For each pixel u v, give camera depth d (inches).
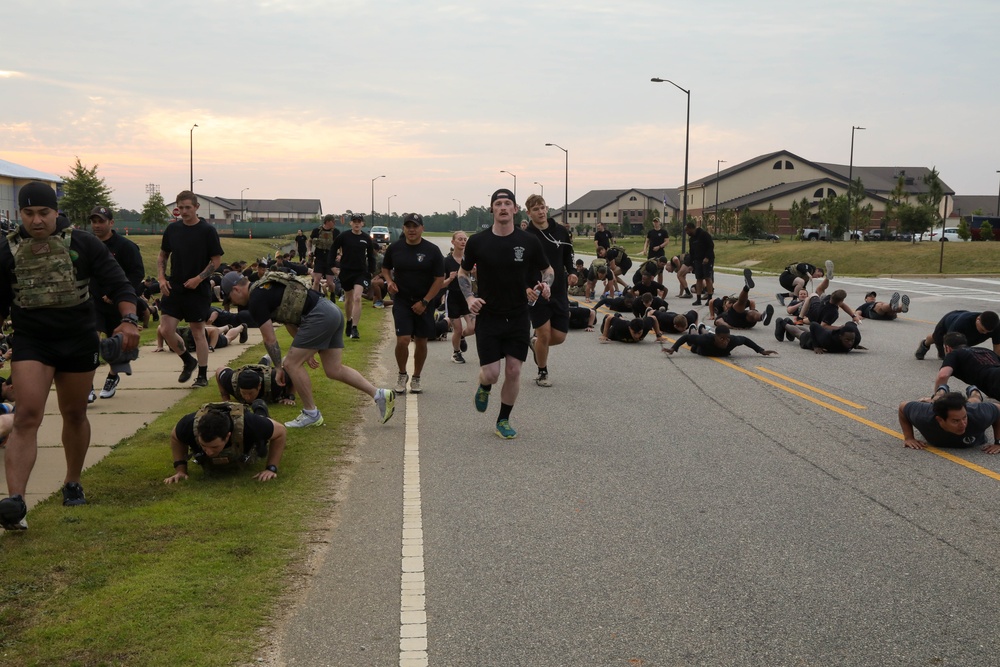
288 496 234.4
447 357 509.7
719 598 174.7
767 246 2031.3
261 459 265.1
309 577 183.5
